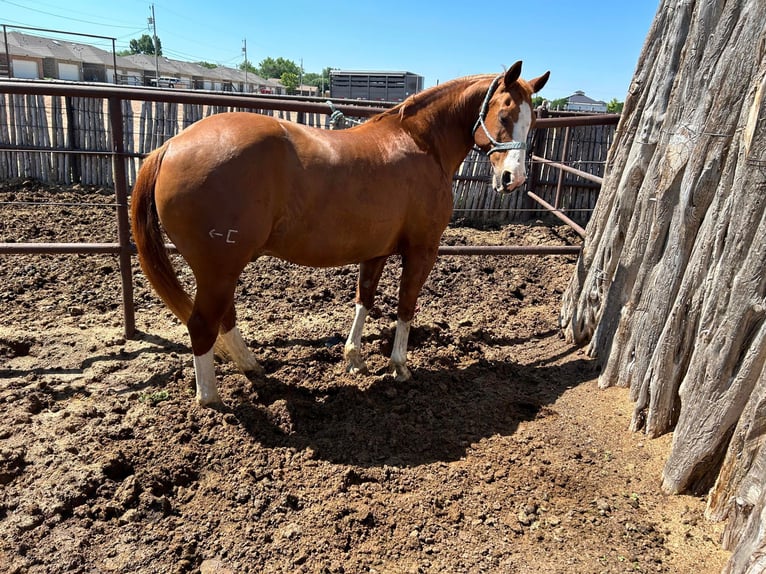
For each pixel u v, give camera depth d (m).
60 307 4.30
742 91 2.56
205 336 2.86
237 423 2.93
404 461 2.74
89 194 8.01
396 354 3.45
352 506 2.40
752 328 2.28
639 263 3.31
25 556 2.06
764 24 2.47
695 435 2.46
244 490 2.46
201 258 2.62
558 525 2.37
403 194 3.03
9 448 2.58
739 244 2.33
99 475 2.45
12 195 7.61
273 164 2.62
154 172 2.69
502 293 5.11
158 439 2.75
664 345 2.78
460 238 7.14
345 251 2.98
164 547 2.15
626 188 3.42
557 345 4.05
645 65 3.42
